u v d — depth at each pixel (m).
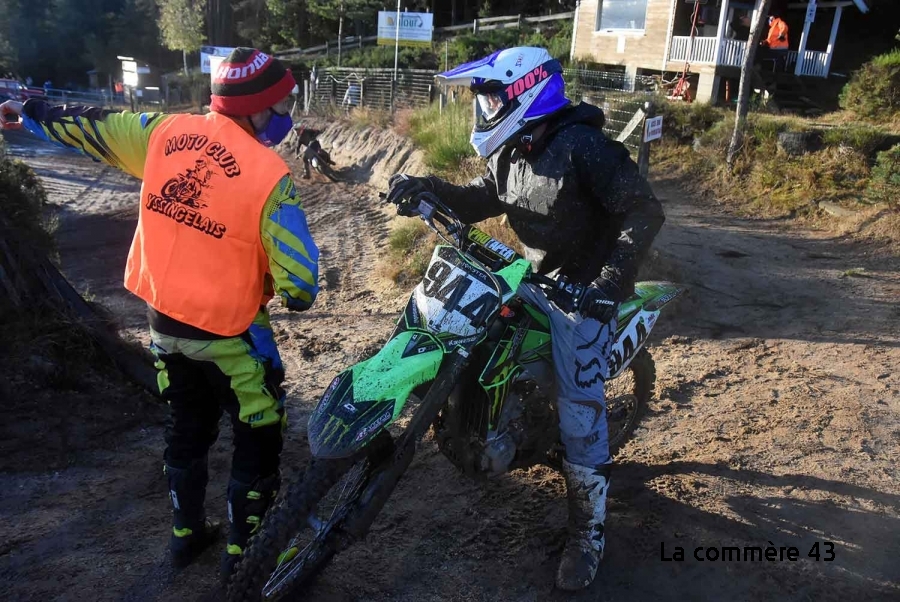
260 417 2.72
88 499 3.42
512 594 2.90
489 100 2.85
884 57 14.06
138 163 2.80
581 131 2.82
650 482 3.72
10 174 5.21
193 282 2.59
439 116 13.73
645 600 2.88
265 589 2.47
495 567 3.06
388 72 22.83
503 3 41.75
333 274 8.91
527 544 3.20
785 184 11.20
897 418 4.38
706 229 9.82
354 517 2.47
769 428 4.28
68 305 4.73
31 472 3.60
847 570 3.04
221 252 2.57
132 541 3.12
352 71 25.98
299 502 2.28
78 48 62.69
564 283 2.62
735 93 19.23
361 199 14.38
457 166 10.08
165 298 2.61
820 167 11.14
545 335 2.97
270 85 2.64
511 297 2.66
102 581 2.84
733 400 4.68
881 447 4.05
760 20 11.88
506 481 3.73
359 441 2.33
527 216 3.00
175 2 43.28
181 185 2.60
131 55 57.00
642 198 2.76
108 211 14.48
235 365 2.67
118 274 9.79
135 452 3.93
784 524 3.36
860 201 10.05
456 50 28.66
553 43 25.62
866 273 7.61
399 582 2.95
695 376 5.05
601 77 15.57
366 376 2.47
